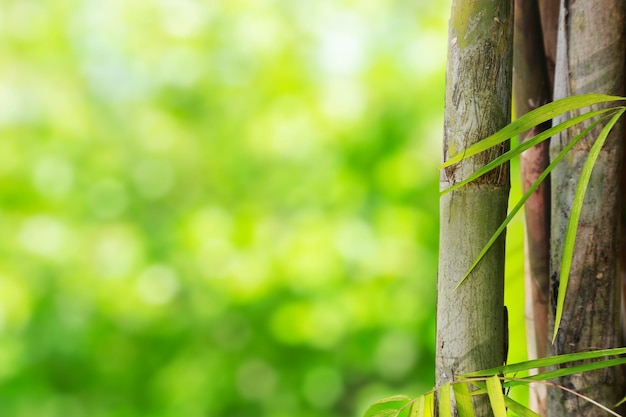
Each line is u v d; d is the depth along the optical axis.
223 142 10.05
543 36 2.42
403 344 8.70
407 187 8.85
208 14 10.24
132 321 9.40
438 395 2.16
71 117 10.06
